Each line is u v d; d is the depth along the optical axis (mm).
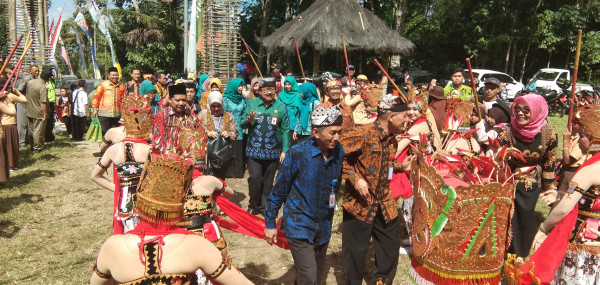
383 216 3736
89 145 11438
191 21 14406
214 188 3434
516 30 25688
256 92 8242
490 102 6484
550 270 3105
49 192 7277
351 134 3641
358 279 3855
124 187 3475
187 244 2045
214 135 5633
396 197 4188
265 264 4906
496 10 25875
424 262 2732
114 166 3625
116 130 4004
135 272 1986
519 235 4590
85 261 4879
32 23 14914
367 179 3680
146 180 2062
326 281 4535
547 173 4484
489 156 2816
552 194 3664
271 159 6070
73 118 11945
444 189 2561
